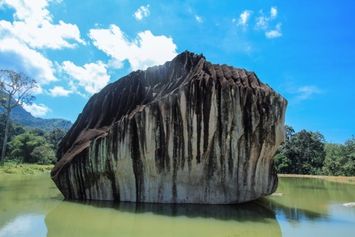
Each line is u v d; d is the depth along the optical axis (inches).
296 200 925.8
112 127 760.3
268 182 764.0
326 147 2704.2
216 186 743.1
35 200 794.2
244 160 734.5
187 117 722.8
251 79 779.4
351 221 650.8
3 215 631.8
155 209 695.7
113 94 911.7
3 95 2228.1
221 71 775.7
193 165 729.6
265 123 727.1
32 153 2393.0
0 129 2650.1
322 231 572.7
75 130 935.0
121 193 765.3
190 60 843.4
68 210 682.8
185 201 742.5
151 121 732.7
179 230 555.8
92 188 789.9
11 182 1192.8
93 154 776.9
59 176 818.8
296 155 2442.2
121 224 581.9
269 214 701.3
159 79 864.3
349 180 1748.3
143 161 740.0
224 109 720.3
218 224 601.6
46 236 501.0
